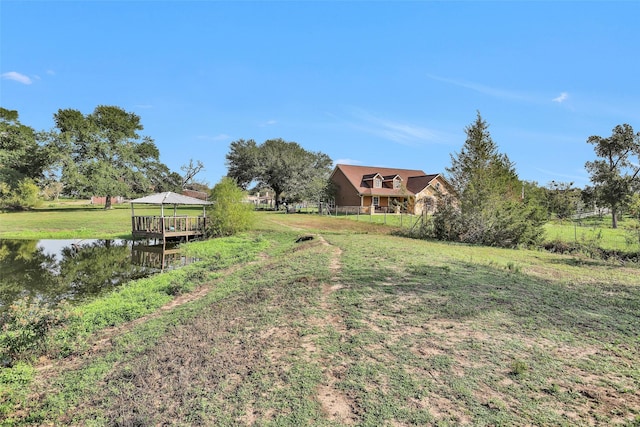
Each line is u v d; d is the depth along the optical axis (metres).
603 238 20.89
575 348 4.99
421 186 43.41
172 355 5.48
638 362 4.58
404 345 5.11
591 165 37.00
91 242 24.14
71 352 6.31
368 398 3.85
